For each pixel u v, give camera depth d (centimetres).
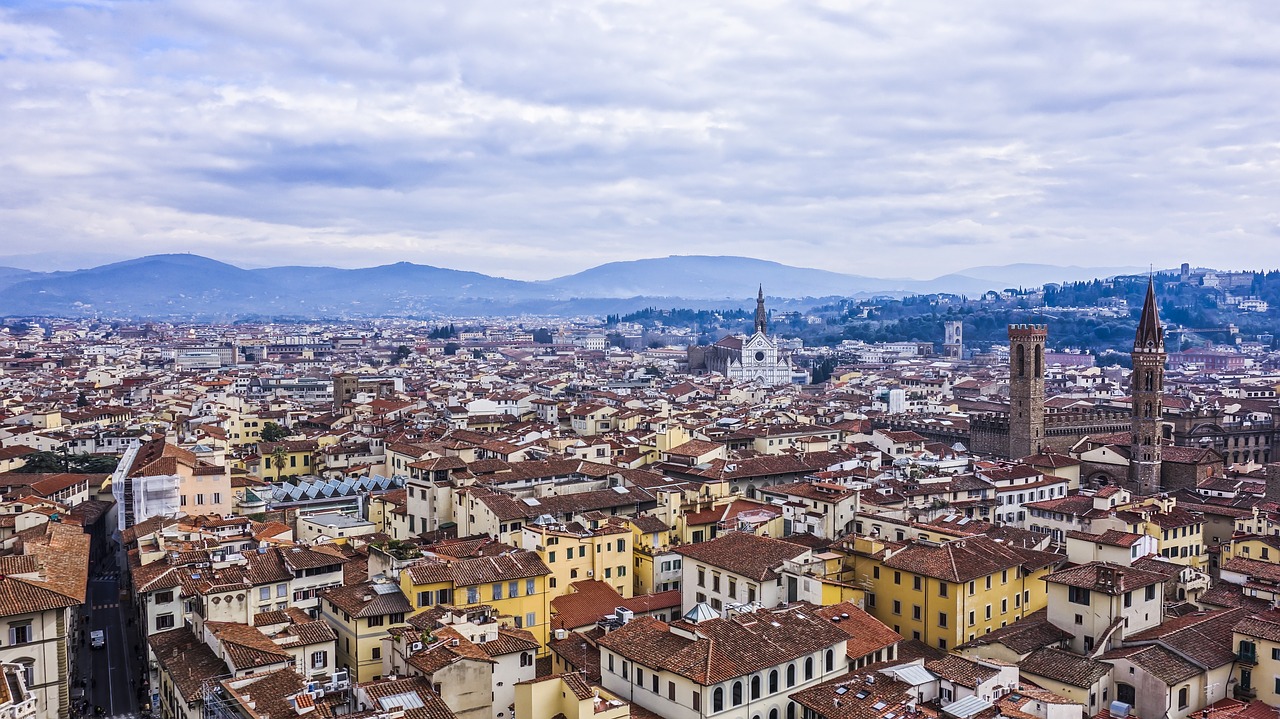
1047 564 15125
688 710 10575
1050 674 11275
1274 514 18925
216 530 17175
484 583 13738
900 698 10250
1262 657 11262
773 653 11112
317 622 12450
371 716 9331
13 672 8925
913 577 14075
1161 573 13150
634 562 17388
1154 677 10875
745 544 15250
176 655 11706
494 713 11219
